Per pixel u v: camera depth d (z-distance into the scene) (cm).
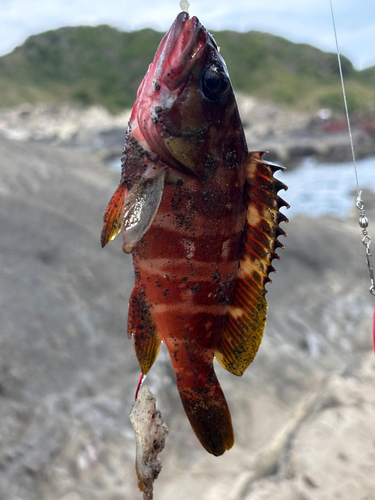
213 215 31
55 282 106
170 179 31
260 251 32
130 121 32
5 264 106
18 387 83
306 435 72
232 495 67
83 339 95
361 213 36
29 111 1314
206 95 31
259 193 31
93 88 1409
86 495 70
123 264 120
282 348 113
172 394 87
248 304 32
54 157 184
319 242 162
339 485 61
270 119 1249
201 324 32
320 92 1345
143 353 32
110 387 87
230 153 31
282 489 63
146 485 30
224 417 32
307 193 403
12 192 133
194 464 80
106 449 76
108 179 182
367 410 75
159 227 31
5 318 93
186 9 32
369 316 114
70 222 130
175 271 31
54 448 76
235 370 32
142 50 1400
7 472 71
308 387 102
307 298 136
